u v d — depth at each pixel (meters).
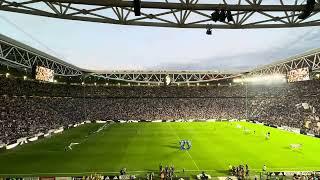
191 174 32.84
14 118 62.12
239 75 106.69
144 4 12.00
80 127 79.81
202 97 111.75
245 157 41.06
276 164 37.09
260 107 99.31
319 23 14.84
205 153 43.91
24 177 30.75
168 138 59.00
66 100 97.12
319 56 61.25
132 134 65.25
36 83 87.81
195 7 12.36
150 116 100.31
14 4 12.45
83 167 35.88
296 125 70.06
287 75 66.19
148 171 34.12
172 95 112.12
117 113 100.69
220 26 14.48
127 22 13.93
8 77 77.94
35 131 60.78
